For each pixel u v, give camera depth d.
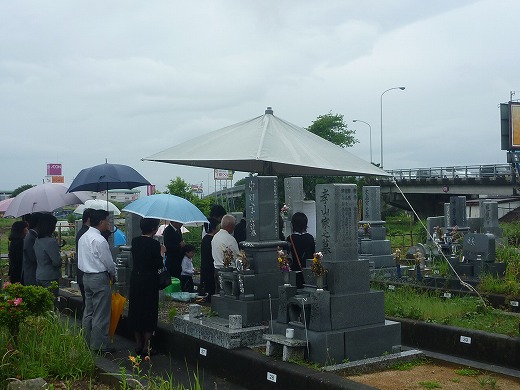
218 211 11.31
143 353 8.59
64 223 30.05
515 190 43.22
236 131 8.20
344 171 7.51
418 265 13.52
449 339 8.57
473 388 6.43
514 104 40.81
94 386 6.74
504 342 7.86
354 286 7.41
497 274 12.73
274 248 8.65
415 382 6.61
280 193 27.95
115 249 13.54
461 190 47.62
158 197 10.96
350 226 7.47
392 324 7.54
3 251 26.47
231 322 7.92
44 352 7.14
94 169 10.92
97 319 8.54
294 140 7.90
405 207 54.94
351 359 7.12
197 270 16.95
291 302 7.35
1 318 7.09
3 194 54.94
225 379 7.61
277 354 7.25
